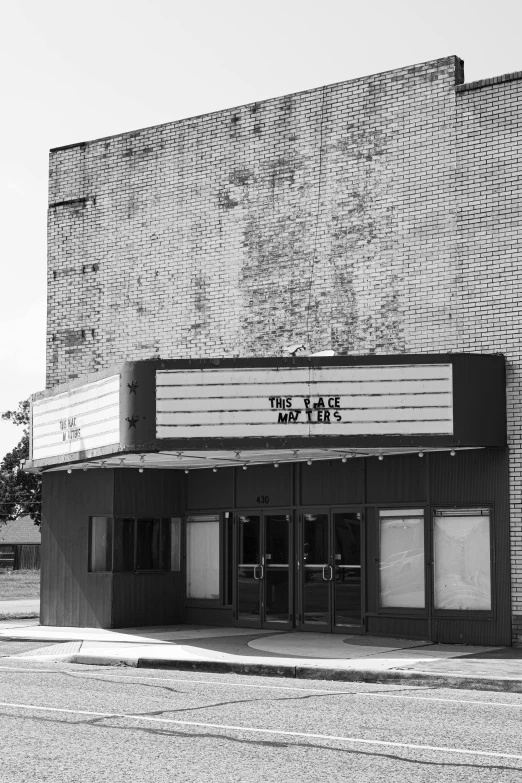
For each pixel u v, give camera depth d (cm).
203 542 2381
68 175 2581
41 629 2323
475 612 1916
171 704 1204
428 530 1980
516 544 1880
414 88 2066
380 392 1862
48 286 2588
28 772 820
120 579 2317
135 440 1898
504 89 1962
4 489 8331
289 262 2205
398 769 844
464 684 1440
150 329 2402
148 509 2370
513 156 1942
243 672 1619
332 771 834
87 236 2534
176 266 2372
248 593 2270
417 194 2048
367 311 2092
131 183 2467
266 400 1870
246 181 2278
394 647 1867
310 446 1858
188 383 1888
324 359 1869
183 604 2405
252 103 2281
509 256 1934
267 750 919
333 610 2117
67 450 2166
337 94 2166
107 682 1437
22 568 8812
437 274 2014
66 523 2430
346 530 2111
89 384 2078
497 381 1891
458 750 926
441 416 1858
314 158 2188
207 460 2144
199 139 2356
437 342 2003
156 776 809
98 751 906
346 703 1236
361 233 2114
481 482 1927
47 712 1127
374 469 2073
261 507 2255
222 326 2288
